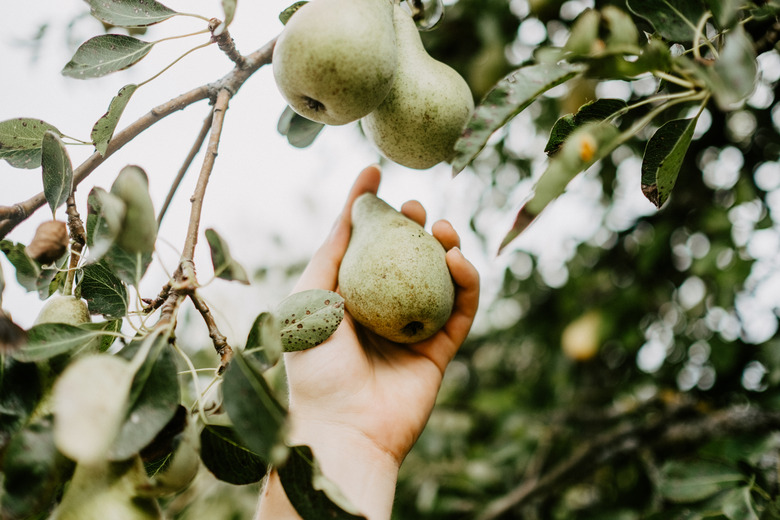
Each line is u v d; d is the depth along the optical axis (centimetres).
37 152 33
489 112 29
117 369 24
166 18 32
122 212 25
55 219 30
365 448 39
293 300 35
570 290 76
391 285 38
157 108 32
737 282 56
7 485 24
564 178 28
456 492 76
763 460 45
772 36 31
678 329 70
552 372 84
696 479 43
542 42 58
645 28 36
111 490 25
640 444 67
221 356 28
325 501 28
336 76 33
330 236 47
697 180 65
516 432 81
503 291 85
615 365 84
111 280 30
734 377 66
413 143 38
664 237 63
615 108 32
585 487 84
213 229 27
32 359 26
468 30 60
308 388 40
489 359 105
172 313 27
